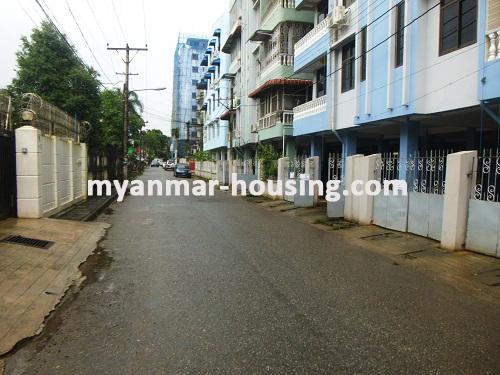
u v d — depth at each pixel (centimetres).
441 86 1077
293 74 2141
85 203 1684
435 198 962
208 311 519
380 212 1153
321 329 464
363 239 1028
